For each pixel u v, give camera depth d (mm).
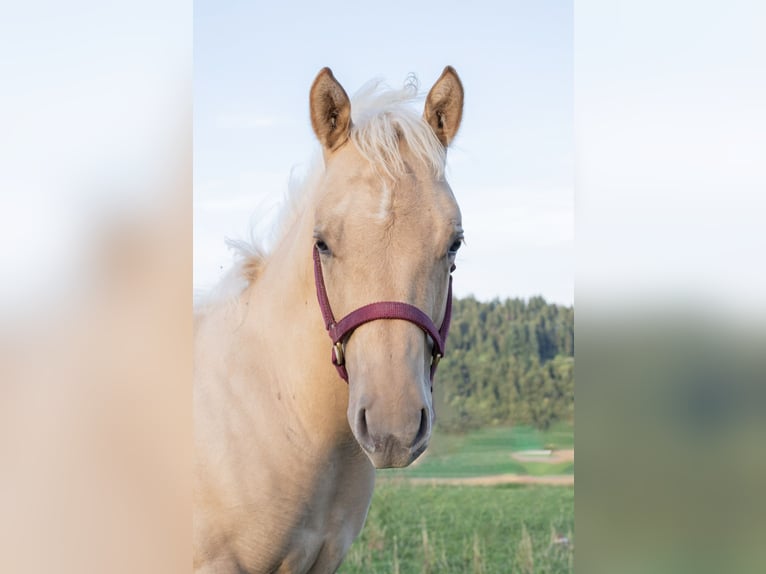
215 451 2361
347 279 1960
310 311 2258
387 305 1915
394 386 1856
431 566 5270
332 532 2514
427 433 1869
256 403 2361
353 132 2115
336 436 2316
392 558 5461
